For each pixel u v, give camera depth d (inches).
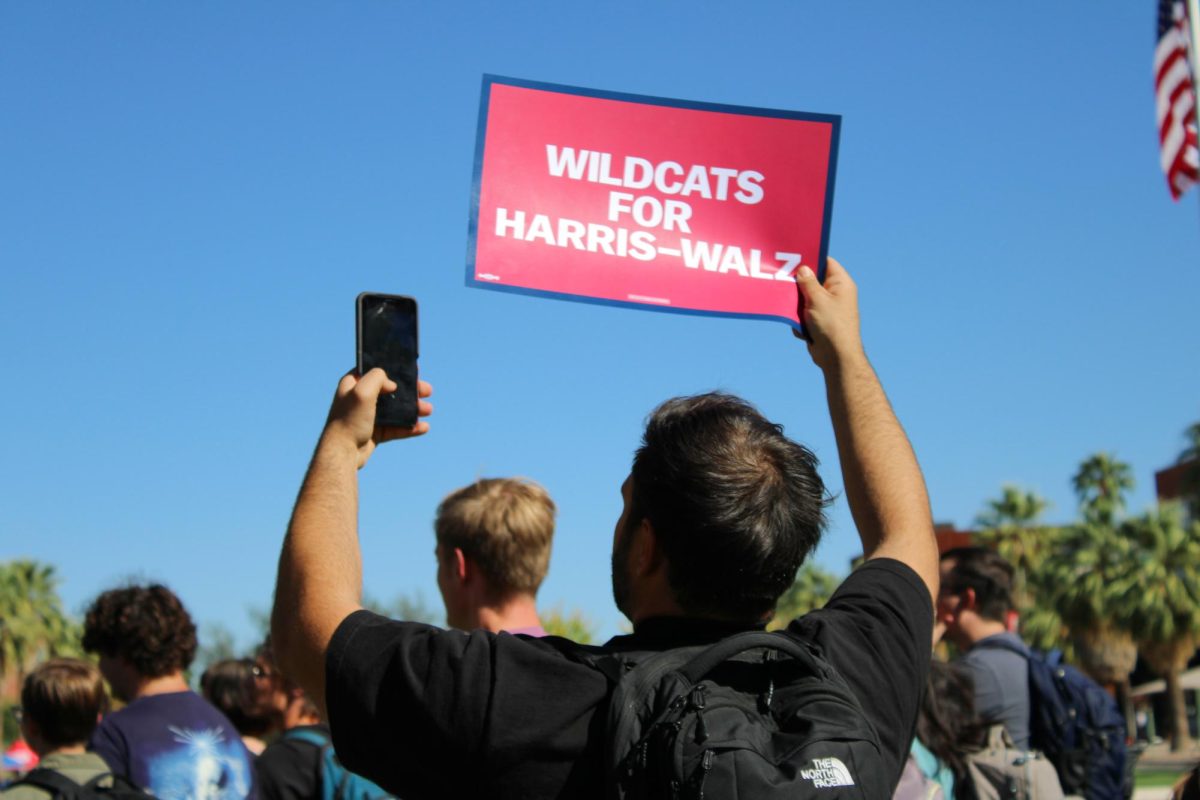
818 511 79.0
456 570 148.3
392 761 70.4
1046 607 1742.1
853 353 91.0
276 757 185.2
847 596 80.0
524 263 92.4
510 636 72.9
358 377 83.8
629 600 79.0
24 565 1964.8
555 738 68.8
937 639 203.2
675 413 79.9
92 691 169.2
